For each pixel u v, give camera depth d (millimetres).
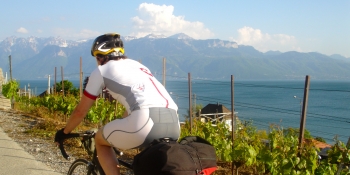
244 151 6297
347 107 83375
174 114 3086
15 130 10344
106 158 3258
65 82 32812
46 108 15914
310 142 6758
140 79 3104
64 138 3457
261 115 70125
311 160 5805
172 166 2555
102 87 3152
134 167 2760
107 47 3252
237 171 6613
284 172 5816
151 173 2611
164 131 2957
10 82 20094
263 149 6301
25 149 7914
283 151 6230
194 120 9539
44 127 10562
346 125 57812
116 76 3074
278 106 92188
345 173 6133
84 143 3605
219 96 139625
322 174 5930
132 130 2922
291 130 7551
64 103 14711
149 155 2658
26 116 13781
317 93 169500
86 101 3125
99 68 3137
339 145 6230
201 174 2695
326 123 60312
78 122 3209
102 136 3178
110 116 12047
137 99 2977
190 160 2645
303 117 6094
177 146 2715
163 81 10859
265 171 6625
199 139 3080
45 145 8359
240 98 129375
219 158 7074
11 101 20375
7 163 6707
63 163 6789
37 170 6297
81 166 3848
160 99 3047
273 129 7285
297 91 199625
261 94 165125
